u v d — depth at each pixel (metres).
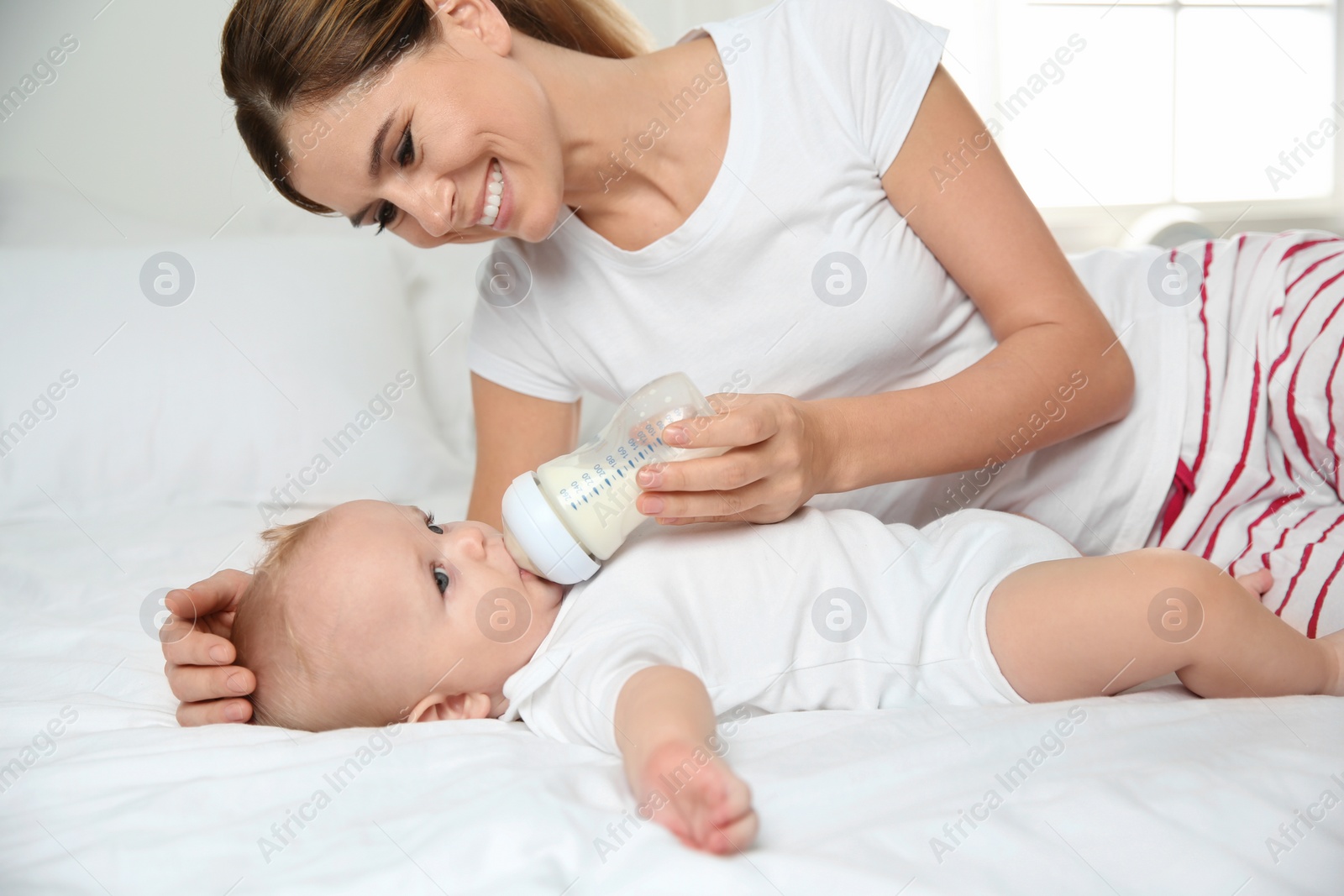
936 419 1.05
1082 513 1.20
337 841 0.70
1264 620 0.91
